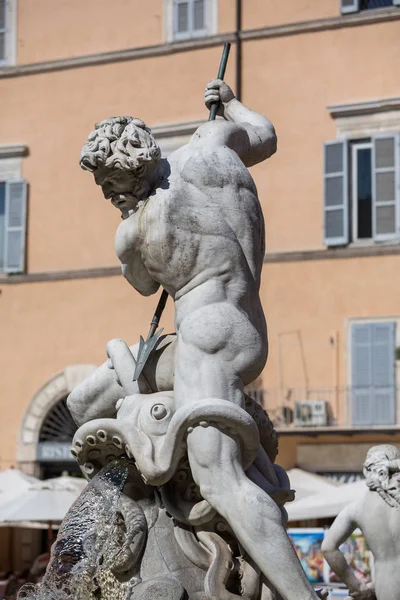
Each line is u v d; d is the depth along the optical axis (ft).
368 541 23.32
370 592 25.09
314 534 47.98
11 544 101.09
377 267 105.19
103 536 17.13
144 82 115.34
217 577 15.88
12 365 116.06
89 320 114.52
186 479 16.34
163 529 16.83
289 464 103.96
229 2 112.47
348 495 67.56
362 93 108.27
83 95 117.70
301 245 107.76
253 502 15.30
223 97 18.85
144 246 16.71
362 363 104.32
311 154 108.78
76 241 116.16
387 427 101.76
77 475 112.98
